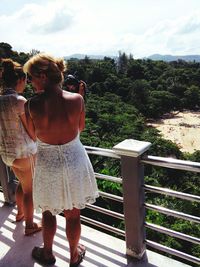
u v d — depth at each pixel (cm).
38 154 206
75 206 209
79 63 9606
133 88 8331
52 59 198
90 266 246
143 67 10419
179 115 8444
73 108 199
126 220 248
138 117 6266
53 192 204
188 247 868
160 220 1001
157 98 8556
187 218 224
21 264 253
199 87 9756
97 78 8738
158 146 4319
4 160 265
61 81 200
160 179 2295
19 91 256
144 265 246
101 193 267
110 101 7262
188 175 2339
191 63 12731
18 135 252
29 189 273
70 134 202
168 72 10456
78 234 230
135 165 228
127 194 240
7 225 304
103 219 586
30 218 283
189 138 6328
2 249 271
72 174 203
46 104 195
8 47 5609
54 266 248
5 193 342
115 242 274
